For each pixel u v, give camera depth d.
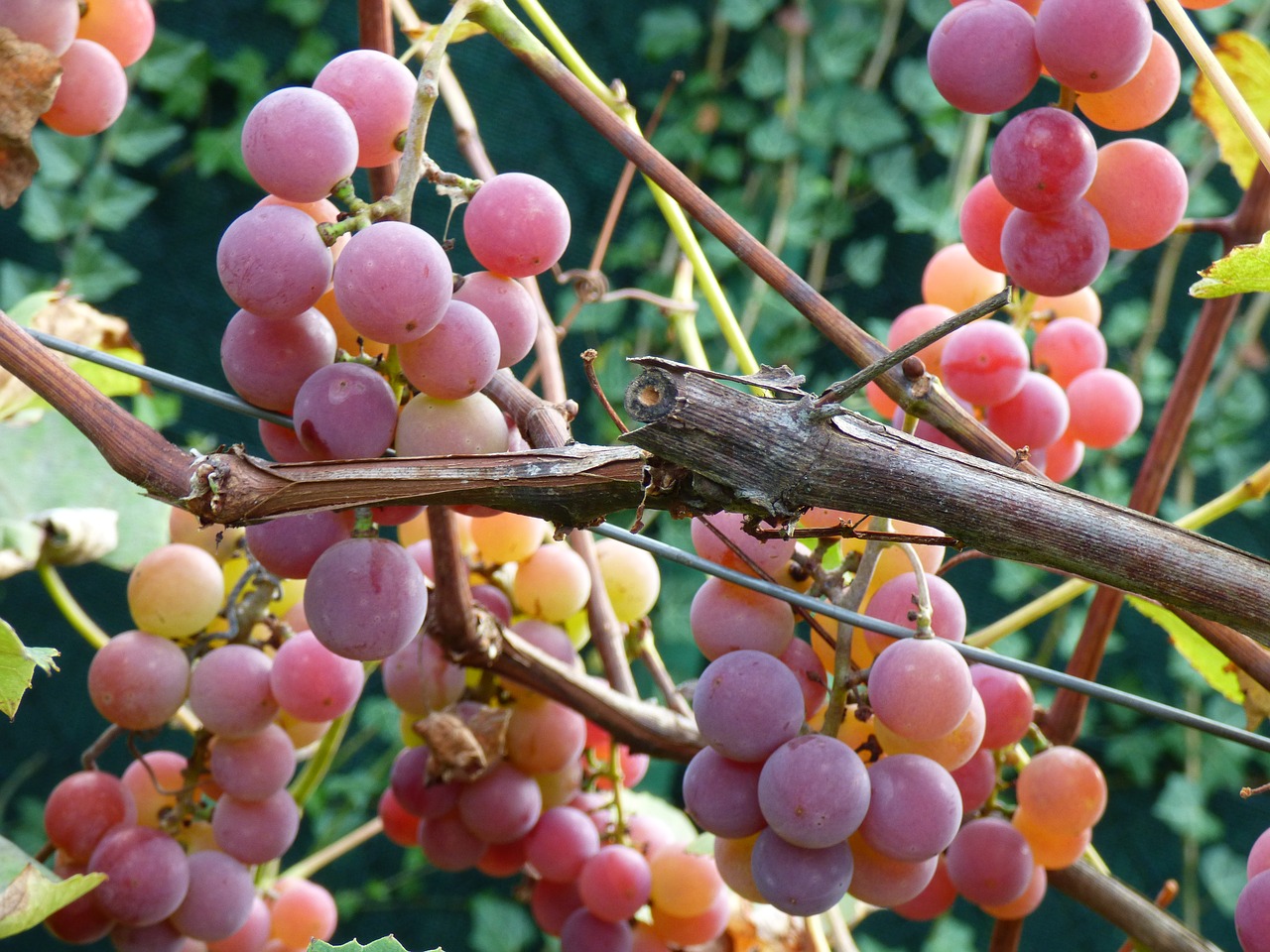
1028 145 0.46
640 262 1.11
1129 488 1.12
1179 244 1.10
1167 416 0.55
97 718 1.02
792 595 0.46
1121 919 0.52
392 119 0.45
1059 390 0.52
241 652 0.51
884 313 1.16
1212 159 1.08
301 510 0.42
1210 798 1.13
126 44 0.49
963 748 0.47
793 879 0.46
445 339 0.43
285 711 0.52
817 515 0.48
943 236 1.11
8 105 0.47
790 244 1.14
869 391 0.54
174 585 0.50
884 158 1.14
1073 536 0.41
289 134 0.43
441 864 0.54
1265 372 1.14
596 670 0.96
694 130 1.15
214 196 1.10
